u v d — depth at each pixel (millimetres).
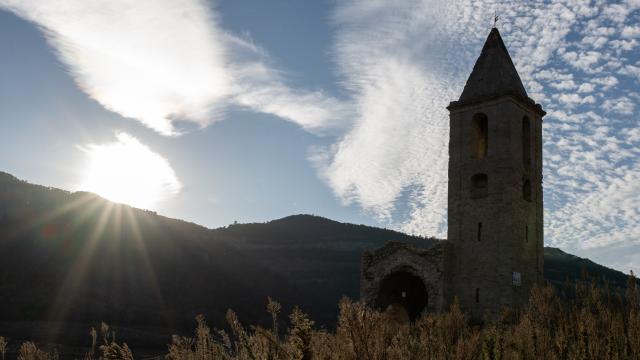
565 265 105312
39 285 122688
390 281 55500
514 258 48438
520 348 12328
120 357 10414
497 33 56312
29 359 9789
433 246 51188
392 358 8930
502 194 49875
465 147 53062
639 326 12172
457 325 13945
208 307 131125
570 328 13211
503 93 51469
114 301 122812
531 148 53625
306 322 9008
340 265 191625
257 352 9523
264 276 163375
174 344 11492
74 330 101062
